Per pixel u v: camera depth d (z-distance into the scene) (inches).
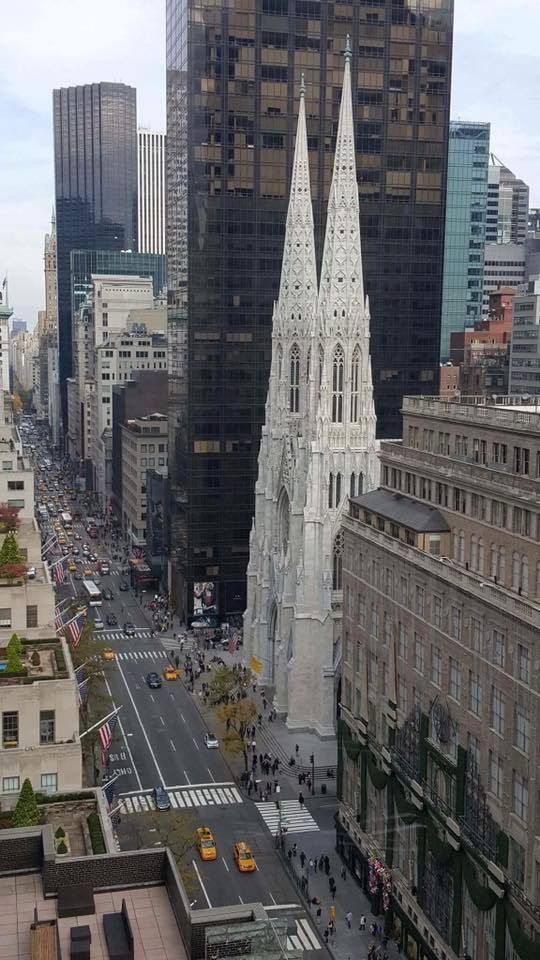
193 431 6348.4
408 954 2938.0
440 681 2755.9
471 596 2522.1
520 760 2288.4
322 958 2910.9
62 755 2588.6
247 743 4515.3
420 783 2881.4
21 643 3029.0
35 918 1392.7
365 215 6412.4
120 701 5007.4
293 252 5157.5
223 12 6023.6
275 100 6190.9
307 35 6166.3
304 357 5167.3
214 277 6254.9
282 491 5231.3
